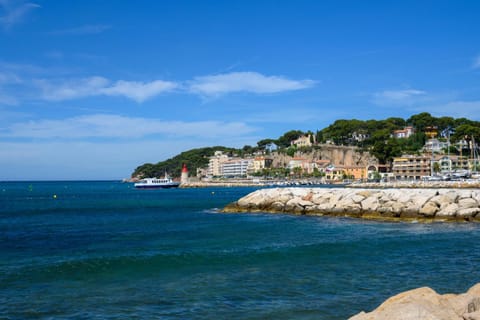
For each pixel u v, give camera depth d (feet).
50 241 122.83
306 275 74.54
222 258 89.86
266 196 216.33
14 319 54.08
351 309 56.29
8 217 214.90
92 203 341.21
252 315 54.49
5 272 79.30
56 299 62.34
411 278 71.77
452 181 470.80
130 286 69.00
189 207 276.21
